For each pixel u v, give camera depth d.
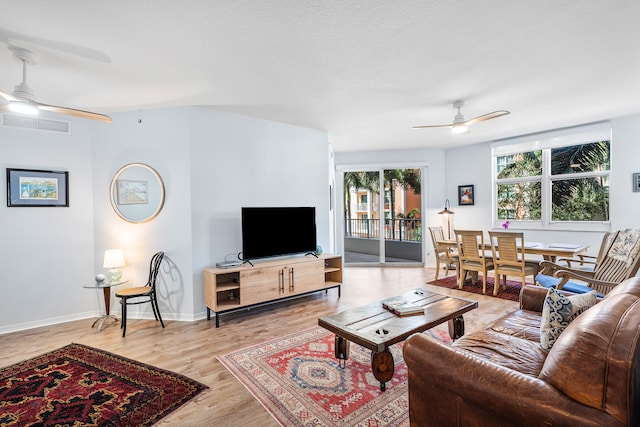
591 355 1.10
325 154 4.93
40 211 3.54
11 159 3.39
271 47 2.29
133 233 3.71
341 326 2.26
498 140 5.81
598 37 2.24
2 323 3.33
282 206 4.42
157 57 2.40
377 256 7.18
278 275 3.77
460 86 3.13
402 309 2.50
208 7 1.80
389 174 6.93
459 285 4.78
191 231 3.59
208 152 3.74
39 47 2.21
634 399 1.05
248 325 3.39
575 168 5.07
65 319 3.65
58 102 3.36
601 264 3.37
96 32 2.03
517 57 2.53
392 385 2.19
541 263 3.82
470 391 1.31
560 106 3.84
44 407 2.01
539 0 1.81
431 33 2.15
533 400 1.15
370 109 3.82
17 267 3.41
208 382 2.27
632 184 4.37
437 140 5.81
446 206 6.29
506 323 2.21
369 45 2.30
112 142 3.75
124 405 2.02
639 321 1.14
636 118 4.29
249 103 3.53
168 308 3.65
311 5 1.81
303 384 2.22
